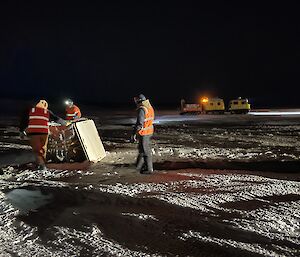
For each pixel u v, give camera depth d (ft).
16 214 20.25
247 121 90.74
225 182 26.20
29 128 30.83
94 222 19.02
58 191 24.16
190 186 25.17
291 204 21.43
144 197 22.68
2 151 42.78
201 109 126.82
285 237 17.13
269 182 26.17
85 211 20.56
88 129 35.22
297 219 19.19
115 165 32.73
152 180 26.96
